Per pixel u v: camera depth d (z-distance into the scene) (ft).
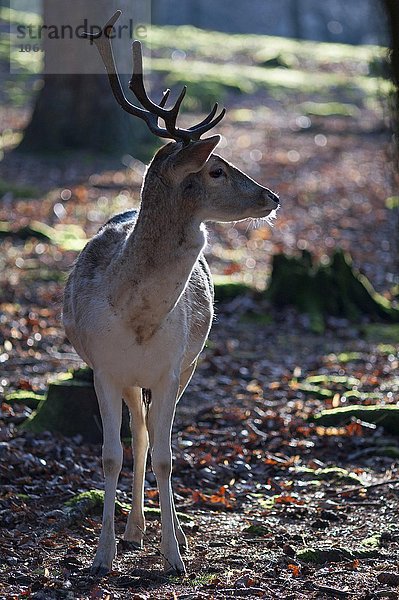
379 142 126.93
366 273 70.90
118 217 30.35
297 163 113.39
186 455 38.11
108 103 106.32
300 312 60.29
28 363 50.72
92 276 27.32
